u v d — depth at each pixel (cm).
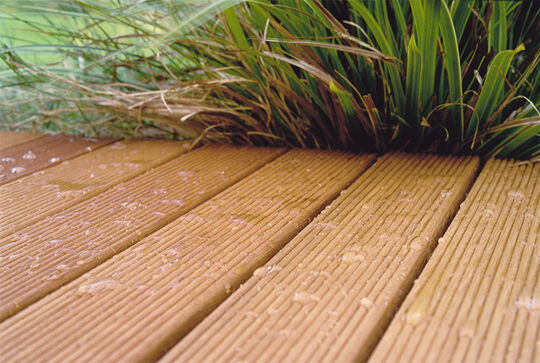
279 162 90
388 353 50
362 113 86
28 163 97
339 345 52
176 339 55
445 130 85
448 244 63
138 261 64
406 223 68
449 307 54
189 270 62
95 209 77
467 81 81
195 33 89
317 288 58
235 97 99
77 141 109
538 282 56
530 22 79
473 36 78
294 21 82
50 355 52
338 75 85
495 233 64
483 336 51
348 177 82
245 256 64
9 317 57
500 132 83
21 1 92
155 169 91
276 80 86
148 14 90
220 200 77
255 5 79
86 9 93
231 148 100
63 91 106
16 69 99
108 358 52
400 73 83
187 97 101
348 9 83
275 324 54
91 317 56
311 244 65
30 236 70
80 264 64
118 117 107
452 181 77
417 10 72
